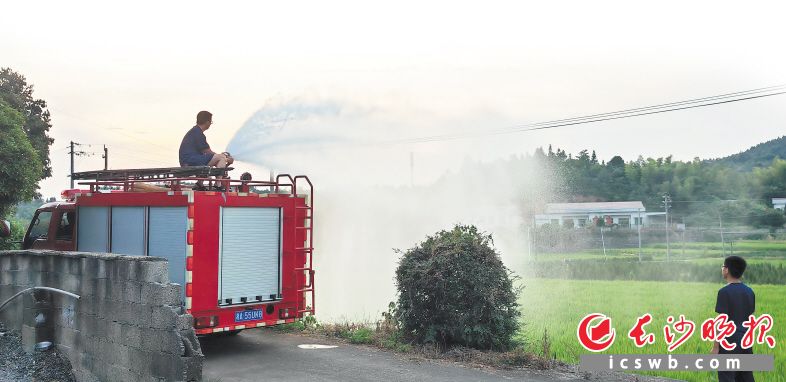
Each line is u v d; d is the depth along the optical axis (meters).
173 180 9.47
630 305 18.75
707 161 72.56
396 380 8.31
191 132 10.96
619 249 43.72
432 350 9.88
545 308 17.83
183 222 9.36
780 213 51.62
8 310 10.65
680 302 19.47
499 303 9.89
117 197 10.52
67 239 11.82
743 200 59.84
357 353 10.05
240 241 9.84
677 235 47.53
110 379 8.44
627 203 64.00
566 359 10.05
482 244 10.12
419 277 10.04
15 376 8.84
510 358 9.19
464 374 8.62
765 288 23.00
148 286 7.83
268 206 10.26
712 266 30.44
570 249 45.50
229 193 9.73
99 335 8.67
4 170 17.25
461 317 9.77
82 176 11.41
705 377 9.04
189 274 9.21
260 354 10.01
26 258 10.38
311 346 10.65
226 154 11.06
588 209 62.75
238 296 9.77
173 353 7.45
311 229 10.89
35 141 30.75
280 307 10.36
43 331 9.66
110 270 8.50
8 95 29.88
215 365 9.24
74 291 9.26
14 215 22.80
